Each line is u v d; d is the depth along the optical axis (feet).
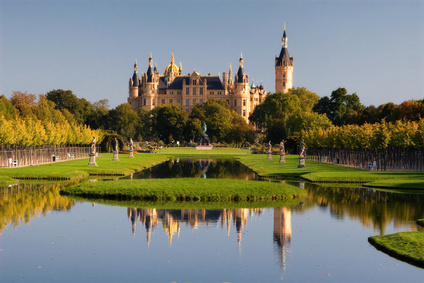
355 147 286.05
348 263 81.56
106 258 84.84
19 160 263.08
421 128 247.09
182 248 90.89
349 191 159.02
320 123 561.02
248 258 84.89
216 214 118.62
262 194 141.18
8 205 127.34
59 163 280.72
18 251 88.07
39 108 446.60
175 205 130.00
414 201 137.18
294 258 84.64
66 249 89.61
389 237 93.30
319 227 105.19
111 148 495.00
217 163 325.83
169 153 510.99
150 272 78.13
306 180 195.42
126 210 122.21
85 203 131.13
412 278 74.43
